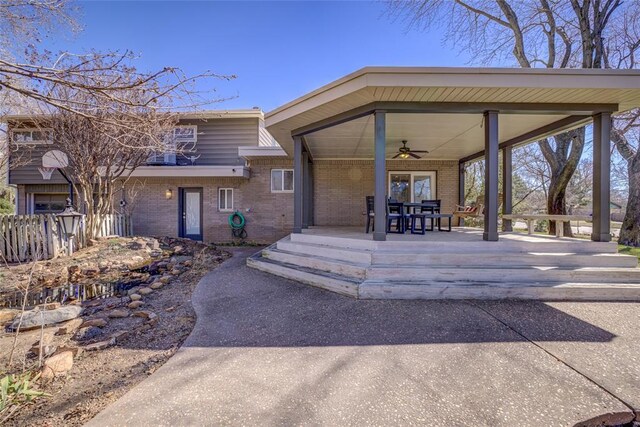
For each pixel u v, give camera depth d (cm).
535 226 1739
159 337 325
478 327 330
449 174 1055
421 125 653
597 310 377
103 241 825
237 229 1067
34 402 216
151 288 506
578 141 953
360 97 493
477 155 948
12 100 508
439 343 296
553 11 987
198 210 1105
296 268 546
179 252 817
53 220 720
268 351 286
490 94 478
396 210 895
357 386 230
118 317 385
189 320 371
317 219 1045
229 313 386
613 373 242
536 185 1892
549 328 327
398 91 468
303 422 192
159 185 1085
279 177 1080
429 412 201
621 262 473
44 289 521
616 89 449
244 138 1154
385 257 482
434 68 443
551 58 1018
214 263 705
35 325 354
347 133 706
